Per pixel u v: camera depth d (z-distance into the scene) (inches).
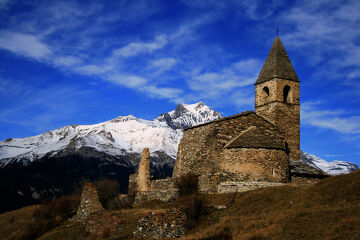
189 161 2031.3
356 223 1084.5
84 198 1910.7
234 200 1584.6
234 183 1791.3
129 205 1990.7
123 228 1530.5
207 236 1267.2
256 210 1439.5
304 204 1371.8
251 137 1875.0
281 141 1942.7
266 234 1150.3
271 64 2340.1
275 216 1290.6
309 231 1117.1
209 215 1482.5
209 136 1941.4
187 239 1283.2
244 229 1253.1
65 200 2144.4
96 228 1640.0
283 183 1820.9
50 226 1931.6
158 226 1424.7
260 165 1801.2
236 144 1839.3
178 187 1918.1
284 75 2294.5
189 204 1524.4
